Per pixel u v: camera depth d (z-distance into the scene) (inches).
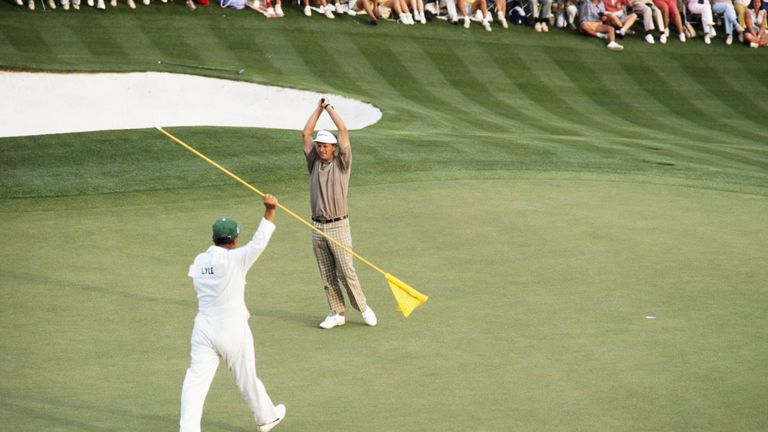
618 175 2679.6
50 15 4138.8
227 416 1202.6
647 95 4379.9
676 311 1593.3
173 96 3631.9
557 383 1285.7
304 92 3651.6
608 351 1406.3
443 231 2080.5
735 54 4906.5
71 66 3609.7
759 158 3230.8
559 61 4576.8
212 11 4407.0
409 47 4434.1
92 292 1683.1
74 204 2241.6
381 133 3117.6
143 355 1398.9
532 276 1786.4
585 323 1533.0
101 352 1406.3
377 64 4234.7
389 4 4655.5
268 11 4439.0
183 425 1091.3
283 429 1140.5
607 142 3319.4
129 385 1285.7
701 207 2343.8
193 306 1626.5
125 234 2036.2
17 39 3863.2
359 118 3535.9
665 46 4867.1
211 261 1115.3
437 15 4756.4
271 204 1145.4
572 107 4128.9
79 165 2568.9
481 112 3858.3
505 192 2433.6
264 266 1854.1
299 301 1663.4
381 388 1273.4
